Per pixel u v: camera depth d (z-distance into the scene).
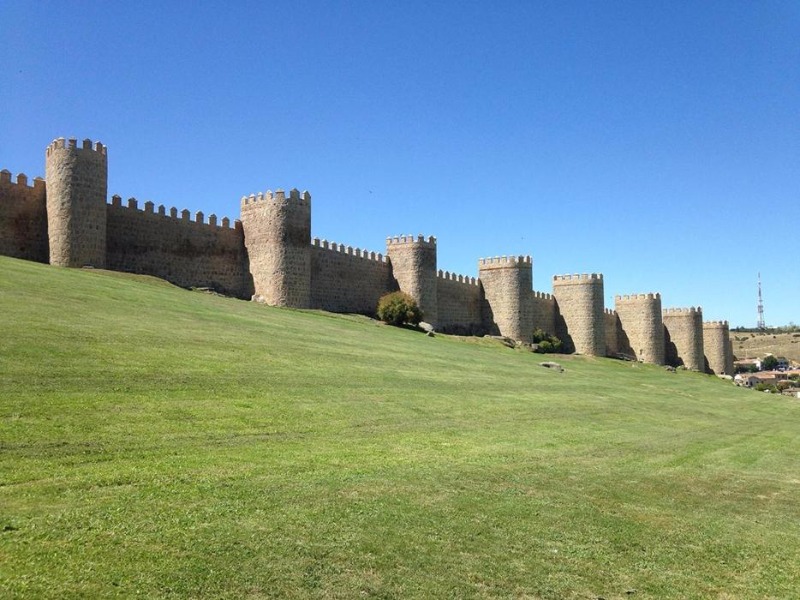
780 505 15.91
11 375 16.83
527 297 87.38
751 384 129.00
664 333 111.75
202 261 57.94
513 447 19.30
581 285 97.50
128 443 14.13
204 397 18.77
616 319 108.75
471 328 87.50
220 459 14.08
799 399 64.25
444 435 19.66
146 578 8.68
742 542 12.75
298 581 9.12
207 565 9.23
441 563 10.25
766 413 43.91
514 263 87.31
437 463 16.14
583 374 51.66
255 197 60.78
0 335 20.33
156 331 27.06
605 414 29.58
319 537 10.62
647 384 53.00
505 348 69.81
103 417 15.38
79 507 10.63
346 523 11.33
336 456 15.58
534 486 15.12
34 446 12.98
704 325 118.31
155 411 16.61
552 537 11.91
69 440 13.65
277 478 13.28
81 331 23.50
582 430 24.14
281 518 11.21
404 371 31.09
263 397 20.14
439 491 13.78
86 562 8.91
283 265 58.94
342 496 12.66
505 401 28.09
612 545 11.84
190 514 10.89
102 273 45.59
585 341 96.88
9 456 12.31
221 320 35.28
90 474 12.10
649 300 106.44
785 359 195.25
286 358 27.59
